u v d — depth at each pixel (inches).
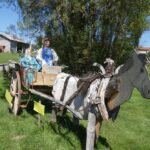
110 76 274.8
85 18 514.9
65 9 501.7
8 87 502.6
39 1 526.3
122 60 537.0
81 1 495.2
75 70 537.6
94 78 289.7
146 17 519.5
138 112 488.1
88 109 284.0
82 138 338.6
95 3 497.0
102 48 530.0
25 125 364.2
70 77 343.0
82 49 521.3
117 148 327.0
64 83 341.4
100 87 271.4
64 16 495.2
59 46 538.9
